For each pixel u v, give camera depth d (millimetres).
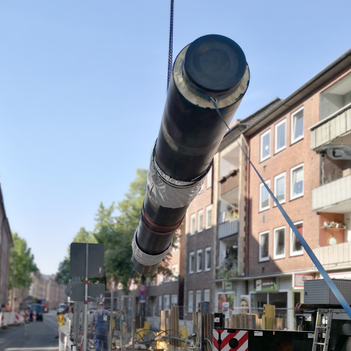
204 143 5387
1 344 28625
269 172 29359
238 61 4898
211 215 38500
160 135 5746
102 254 12141
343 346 7973
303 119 26000
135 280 40062
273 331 8836
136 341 14586
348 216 23844
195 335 12398
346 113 21250
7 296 107125
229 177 34812
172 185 6199
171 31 7324
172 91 5012
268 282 28375
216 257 36375
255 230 30609
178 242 46125
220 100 4953
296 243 25797
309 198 24859
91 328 14695
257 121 30297
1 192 73188
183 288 45000
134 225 41625
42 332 42250
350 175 21188
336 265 21750
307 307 10125
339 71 23078
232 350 8789
